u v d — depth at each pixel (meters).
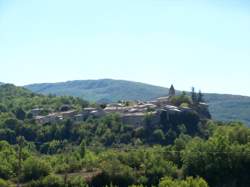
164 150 171.50
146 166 151.12
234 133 181.88
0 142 193.00
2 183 137.50
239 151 155.50
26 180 149.62
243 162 154.75
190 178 130.62
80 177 142.00
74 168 159.12
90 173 152.75
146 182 145.12
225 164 153.00
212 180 151.50
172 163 157.50
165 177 134.62
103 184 143.50
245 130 182.12
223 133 185.50
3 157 165.12
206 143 158.62
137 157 158.12
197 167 153.62
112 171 144.88
